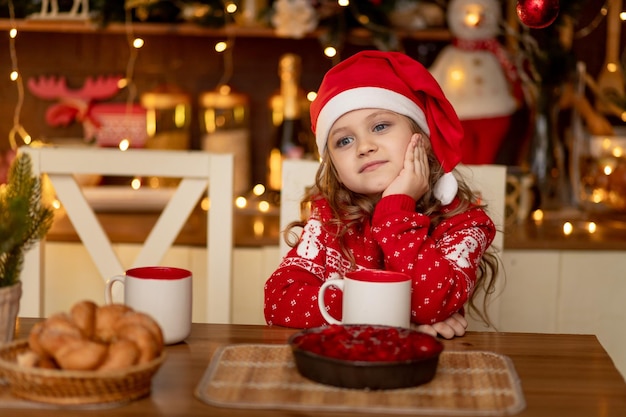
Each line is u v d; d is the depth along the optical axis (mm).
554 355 1879
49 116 3414
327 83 2221
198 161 2492
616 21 3311
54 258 2867
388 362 1679
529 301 2877
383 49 3170
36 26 3127
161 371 1768
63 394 1625
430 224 2180
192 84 3488
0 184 3111
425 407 1642
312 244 2189
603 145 3109
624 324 2895
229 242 2496
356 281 1870
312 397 1666
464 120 3070
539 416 1632
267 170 3475
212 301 2502
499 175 2473
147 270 1930
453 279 2039
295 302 2068
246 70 3477
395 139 2164
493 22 3072
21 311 2496
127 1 3078
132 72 3469
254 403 1645
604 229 3002
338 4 3129
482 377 1751
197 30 3143
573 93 3258
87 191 3098
